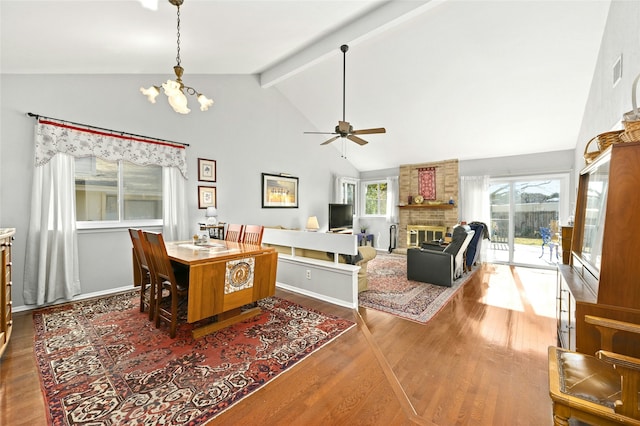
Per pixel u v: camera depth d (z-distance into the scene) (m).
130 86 3.67
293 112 6.13
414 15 3.16
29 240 2.91
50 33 2.26
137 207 3.85
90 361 1.99
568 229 2.40
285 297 3.50
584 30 3.21
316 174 6.80
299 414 1.53
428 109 5.16
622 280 1.29
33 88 2.97
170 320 2.38
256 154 5.34
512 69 3.96
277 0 2.47
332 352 2.18
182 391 1.69
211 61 3.84
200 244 3.12
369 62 4.44
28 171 2.96
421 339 2.50
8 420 1.44
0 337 2.00
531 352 2.28
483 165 6.41
